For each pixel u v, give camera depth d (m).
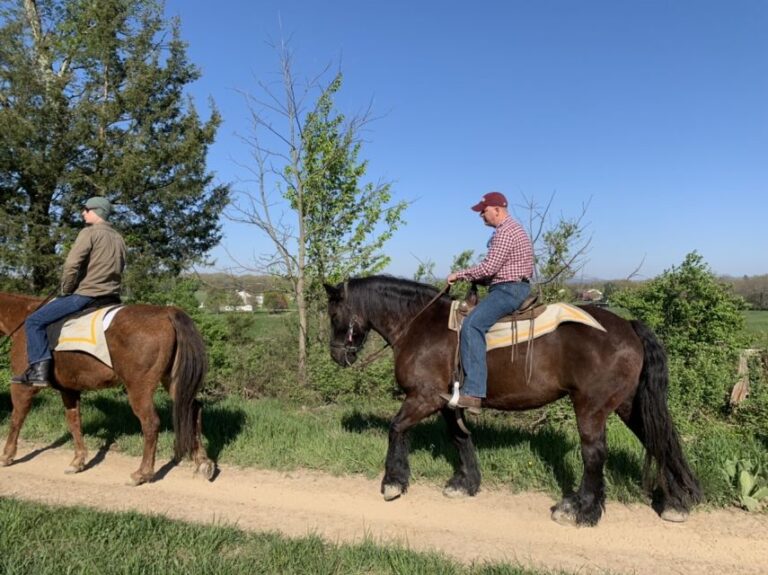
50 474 5.71
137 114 14.82
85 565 3.55
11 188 13.55
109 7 14.29
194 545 3.91
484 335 4.75
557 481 5.36
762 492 4.80
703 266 8.26
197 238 16.61
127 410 7.87
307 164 10.46
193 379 5.39
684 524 4.57
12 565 3.49
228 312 11.74
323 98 10.34
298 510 4.88
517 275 4.76
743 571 3.87
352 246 10.73
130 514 4.36
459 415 5.21
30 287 13.24
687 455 5.55
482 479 5.53
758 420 6.91
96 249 5.57
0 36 13.41
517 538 4.37
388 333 5.36
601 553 4.12
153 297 10.59
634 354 4.50
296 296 10.38
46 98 13.15
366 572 3.70
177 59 15.52
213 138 15.66
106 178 13.72
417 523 4.64
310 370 9.47
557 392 4.71
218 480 5.61
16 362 5.84
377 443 6.32
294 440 6.61
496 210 4.91
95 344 5.41
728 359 8.19
